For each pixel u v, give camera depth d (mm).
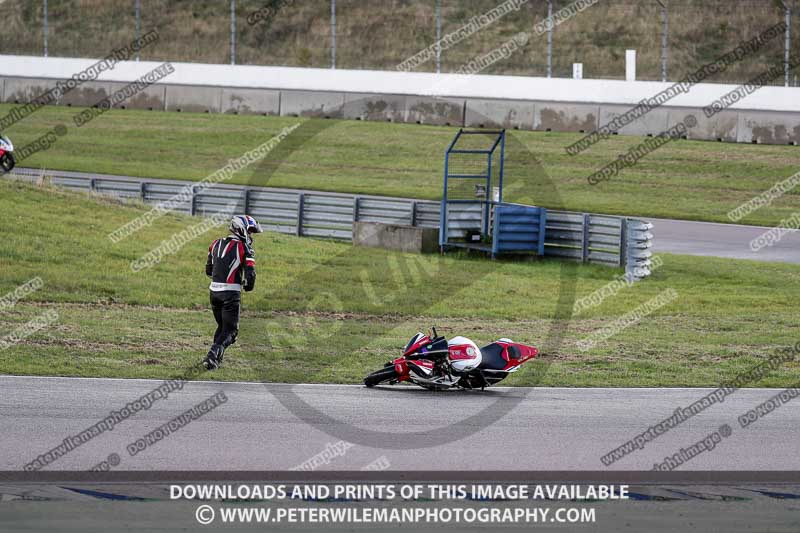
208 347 52594
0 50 195125
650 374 50188
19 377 43250
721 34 192000
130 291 66625
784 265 88312
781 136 140000
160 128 155750
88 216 88125
